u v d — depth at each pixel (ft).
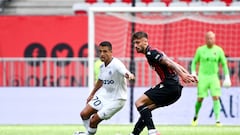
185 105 179.93
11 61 195.72
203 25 207.31
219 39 206.49
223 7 176.65
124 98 105.50
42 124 180.04
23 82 195.62
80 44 215.10
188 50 208.44
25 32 217.77
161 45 208.64
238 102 179.32
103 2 225.97
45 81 195.42
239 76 191.62
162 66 100.83
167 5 216.95
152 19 193.47
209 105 179.73
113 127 153.07
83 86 192.54
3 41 217.97
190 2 217.56
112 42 204.85
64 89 185.57
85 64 194.39
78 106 184.85
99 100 105.91
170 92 101.19
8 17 217.97
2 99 188.44
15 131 140.46
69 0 251.80
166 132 134.51
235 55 205.98
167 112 180.04
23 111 187.62
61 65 195.21
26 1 254.06
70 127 156.76
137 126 103.65
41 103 186.80
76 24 215.51
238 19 191.62
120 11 179.11
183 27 208.44
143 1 216.95
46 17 216.74
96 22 205.36
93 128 105.19
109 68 104.22
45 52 216.54
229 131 138.82
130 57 199.21
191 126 163.12
